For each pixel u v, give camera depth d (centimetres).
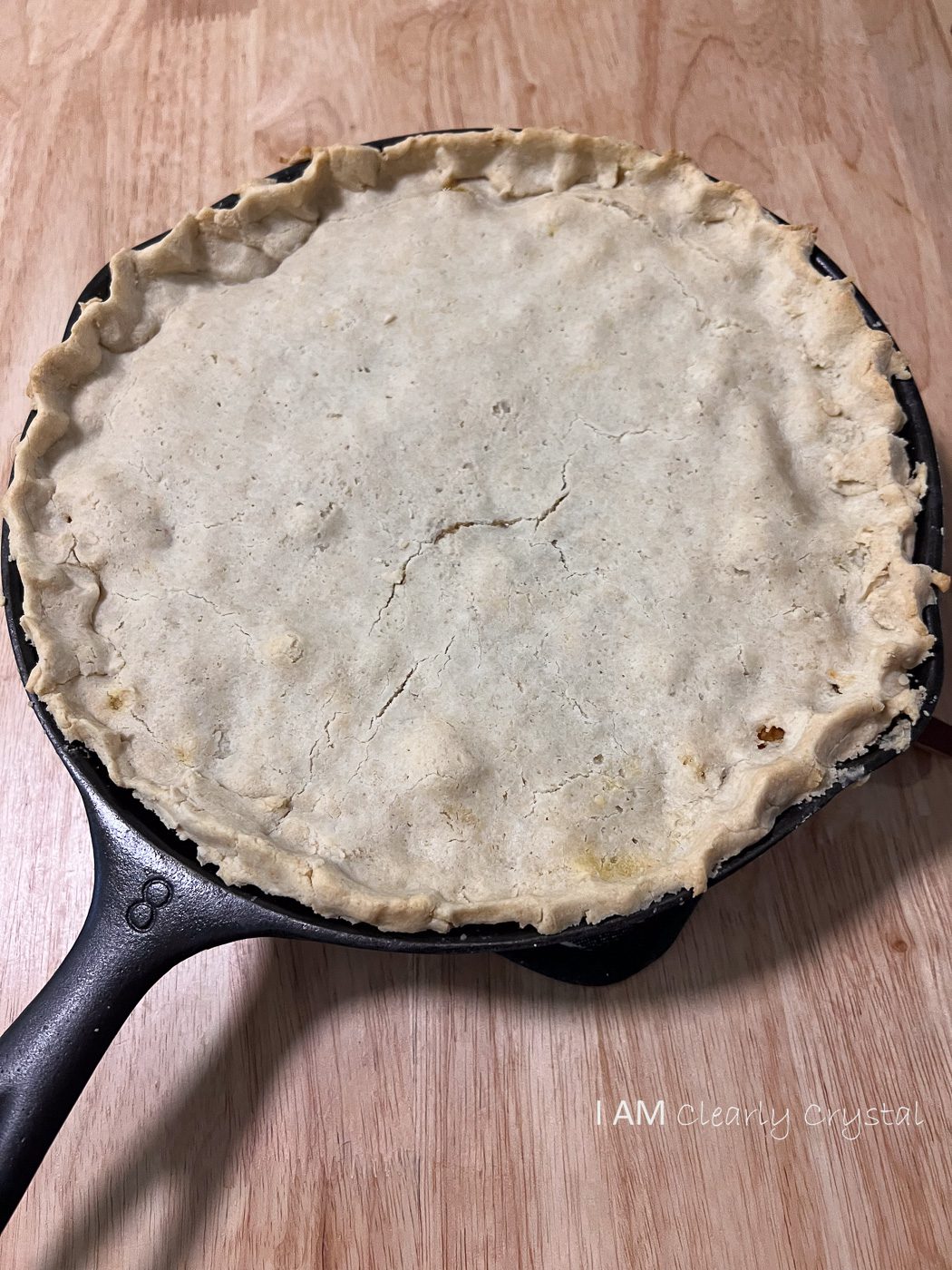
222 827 24
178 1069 30
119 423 30
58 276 41
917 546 28
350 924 24
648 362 30
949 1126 29
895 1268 28
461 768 25
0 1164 23
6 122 45
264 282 31
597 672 26
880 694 26
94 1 47
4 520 28
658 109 43
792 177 42
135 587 28
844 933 31
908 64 43
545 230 31
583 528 28
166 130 44
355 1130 30
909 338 39
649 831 25
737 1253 28
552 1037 30
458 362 30
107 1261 28
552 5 45
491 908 23
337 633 27
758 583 27
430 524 28
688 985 31
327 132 43
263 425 29
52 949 32
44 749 34
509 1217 28
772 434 29
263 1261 28
